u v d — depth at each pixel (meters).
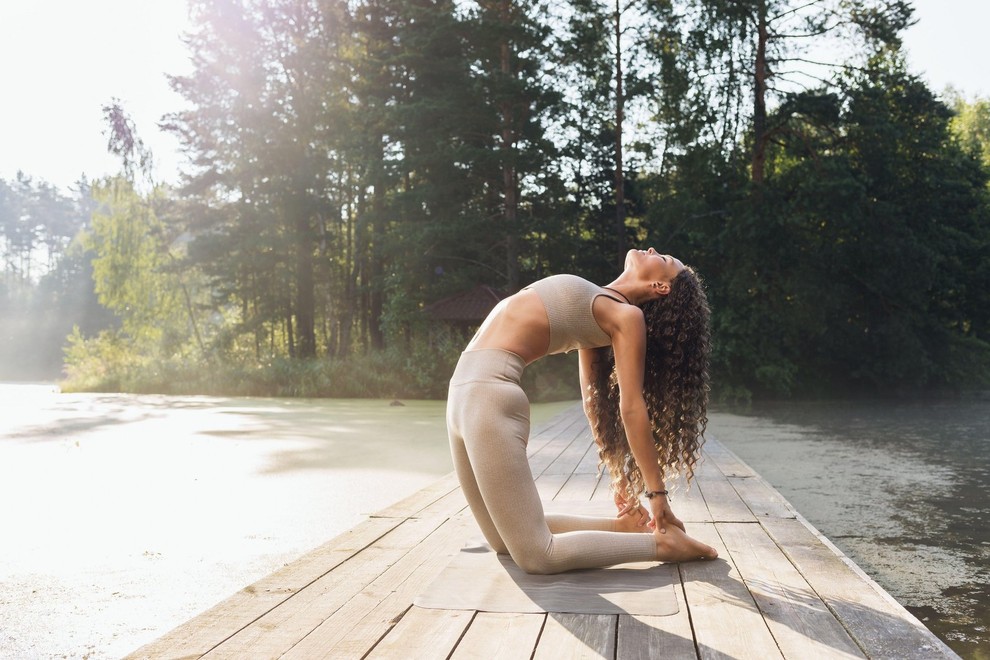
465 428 2.49
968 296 23.17
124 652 2.51
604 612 2.08
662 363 2.86
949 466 7.80
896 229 19.98
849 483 6.75
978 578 3.88
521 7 20.61
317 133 27.56
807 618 2.03
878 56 20.81
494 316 2.69
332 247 30.55
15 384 38.47
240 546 3.93
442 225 20.34
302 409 14.48
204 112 27.62
